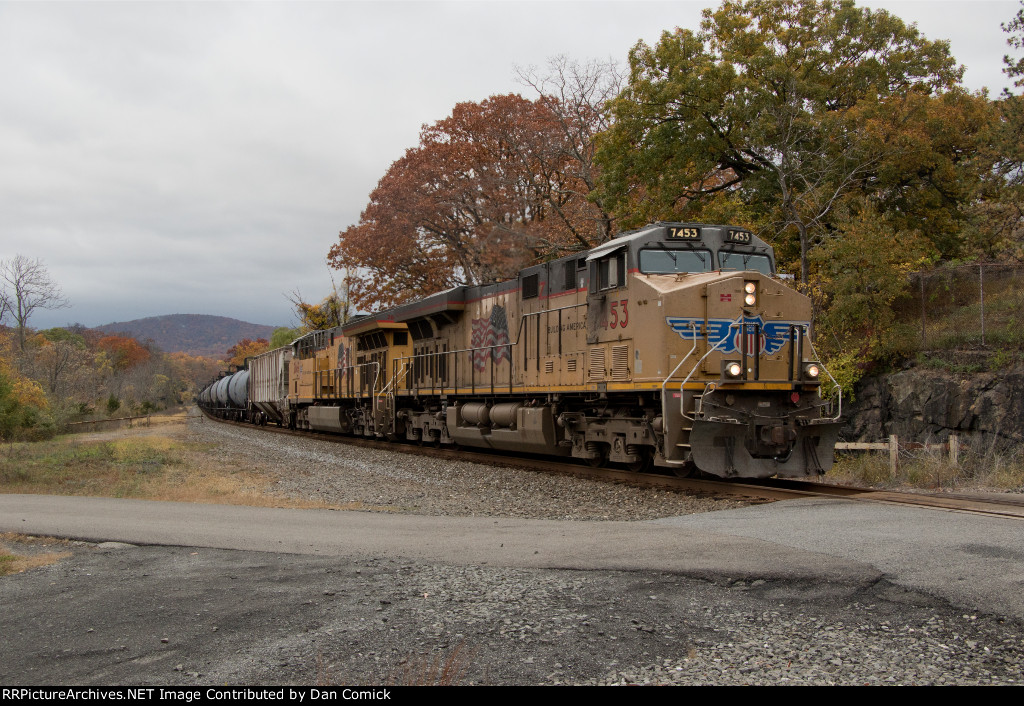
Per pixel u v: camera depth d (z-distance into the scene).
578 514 11.08
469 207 39.41
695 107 22.52
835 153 22.09
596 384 14.68
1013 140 21.05
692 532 8.62
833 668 5.10
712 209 23.02
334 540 9.11
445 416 21.55
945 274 20.88
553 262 16.59
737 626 5.87
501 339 18.73
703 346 12.78
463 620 6.12
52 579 7.73
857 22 24.05
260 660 5.47
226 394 52.12
